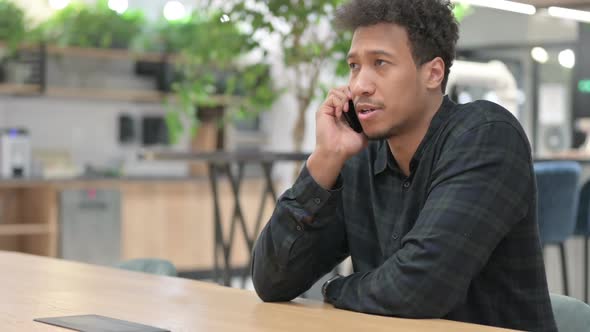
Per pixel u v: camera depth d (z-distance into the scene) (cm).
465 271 173
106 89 864
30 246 812
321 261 195
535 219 185
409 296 171
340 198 193
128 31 863
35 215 805
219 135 935
